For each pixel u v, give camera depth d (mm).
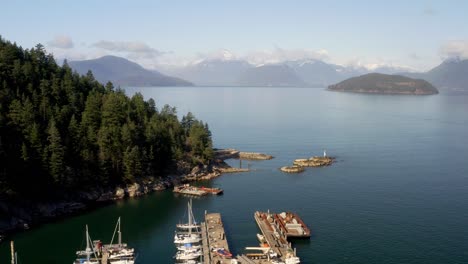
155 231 125562
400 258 106250
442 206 143000
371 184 171500
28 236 120750
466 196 153500
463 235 119125
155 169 174250
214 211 142375
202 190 163000
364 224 127938
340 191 162750
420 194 156625
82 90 192375
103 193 154750
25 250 111562
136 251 111812
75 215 138500
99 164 154250
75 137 153875
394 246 112688
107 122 167000
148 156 168250
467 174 185375
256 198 156250
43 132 146875
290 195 159000
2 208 124938
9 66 169625
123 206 148125
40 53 198375
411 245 113250
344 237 118812
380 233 121000
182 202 152625
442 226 125625
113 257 105375
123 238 120250
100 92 199750
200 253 107938
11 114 143125
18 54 187000
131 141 164250
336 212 138875
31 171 136250
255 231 124812
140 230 126250
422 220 130500
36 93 165250
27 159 134375
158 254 109938
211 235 117375
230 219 134625
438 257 106500
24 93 162000
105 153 156875
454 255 107438
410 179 178000
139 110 196625
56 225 129500
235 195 160375
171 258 107688
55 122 150000
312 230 123875
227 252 106188
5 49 176375
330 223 129250
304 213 138250
